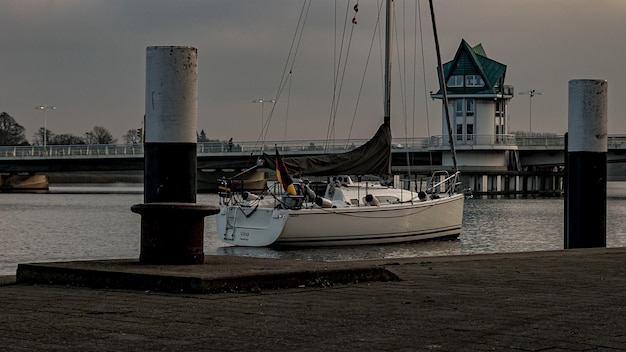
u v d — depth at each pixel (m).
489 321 8.01
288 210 32.19
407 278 11.66
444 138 114.38
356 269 10.85
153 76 14.16
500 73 126.50
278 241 32.44
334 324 7.76
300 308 8.65
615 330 7.60
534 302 9.30
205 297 9.26
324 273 10.51
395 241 35.09
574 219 21.42
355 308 8.69
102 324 7.66
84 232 45.75
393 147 107.12
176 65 14.12
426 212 36.38
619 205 88.75
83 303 8.86
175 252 10.93
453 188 39.78
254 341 6.96
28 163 115.38
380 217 34.34
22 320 7.85
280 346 6.78
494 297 9.69
